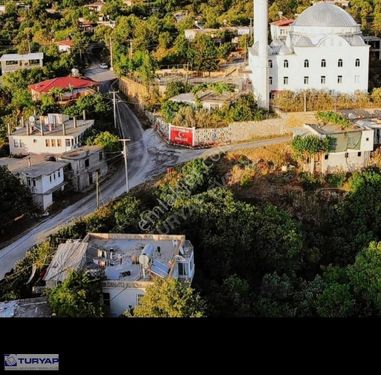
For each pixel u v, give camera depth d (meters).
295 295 34.38
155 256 32.47
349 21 59.88
